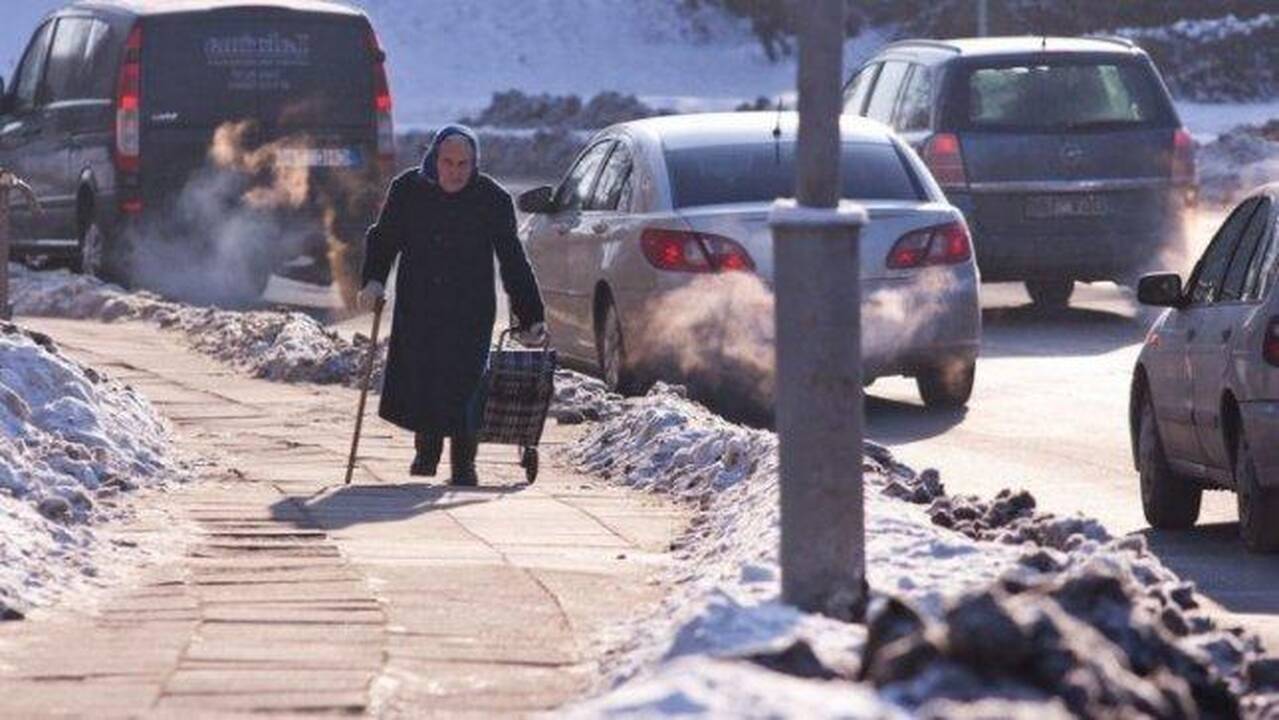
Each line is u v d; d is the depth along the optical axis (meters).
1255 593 25.19
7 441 27.08
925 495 25.92
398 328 30.80
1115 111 54.97
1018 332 52.47
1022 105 54.62
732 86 189.62
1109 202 54.38
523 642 19.36
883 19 191.12
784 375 18.12
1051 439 37.28
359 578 22.33
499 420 30.58
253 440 34.44
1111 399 41.84
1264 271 28.73
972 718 12.07
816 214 17.89
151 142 57.81
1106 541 22.97
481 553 24.19
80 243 59.75
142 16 57.81
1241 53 169.50
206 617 20.14
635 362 40.06
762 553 21.66
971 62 54.81
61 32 62.09
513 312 31.11
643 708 12.05
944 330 39.81
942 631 13.67
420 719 16.48
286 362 42.53
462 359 30.64
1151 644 16.30
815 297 18.00
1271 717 16.41
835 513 18.12
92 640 19.03
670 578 22.59
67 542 23.28
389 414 30.78
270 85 58.50
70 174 60.09
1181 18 186.38
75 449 28.62
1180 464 30.11
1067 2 186.88
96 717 16.16
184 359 45.34
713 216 39.25
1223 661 18.02
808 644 14.81
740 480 28.34
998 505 24.52
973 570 19.94
